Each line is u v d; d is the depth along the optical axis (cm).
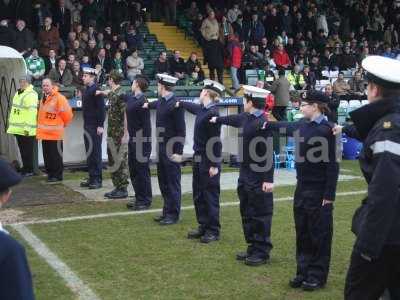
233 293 529
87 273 585
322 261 538
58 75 1398
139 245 682
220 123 666
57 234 734
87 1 1862
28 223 791
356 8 2441
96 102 1004
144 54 1956
